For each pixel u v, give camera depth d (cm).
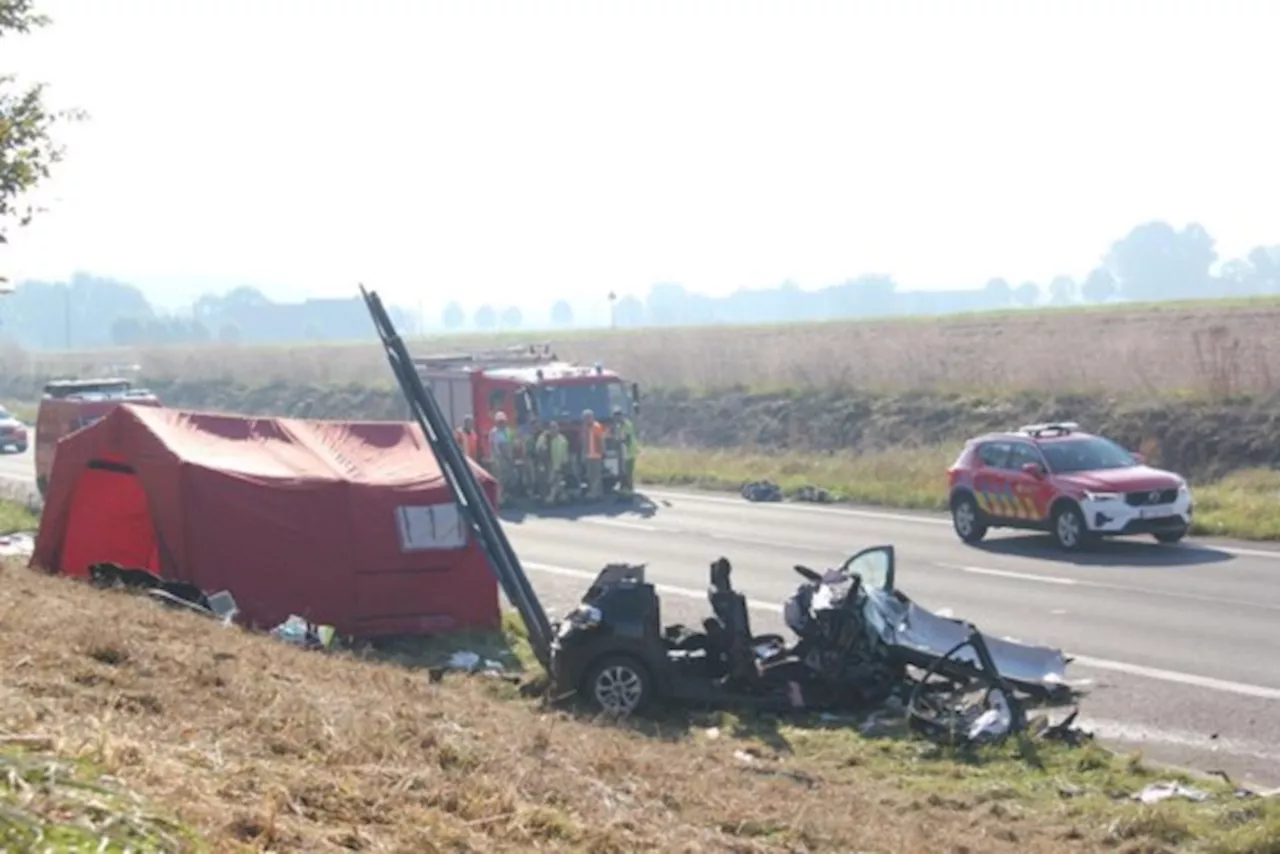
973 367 5097
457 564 1983
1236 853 1015
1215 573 2352
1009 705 1410
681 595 2259
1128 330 6078
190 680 995
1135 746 1406
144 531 2125
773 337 7525
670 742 1329
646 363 6038
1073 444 2741
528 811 762
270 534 1916
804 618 1579
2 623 1094
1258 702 1541
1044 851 998
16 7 1778
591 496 3681
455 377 3975
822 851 870
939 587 2283
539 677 1590
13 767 597
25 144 1769
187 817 607
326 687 1141
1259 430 3744
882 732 1442
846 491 3650
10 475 4659
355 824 680
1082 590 2228
